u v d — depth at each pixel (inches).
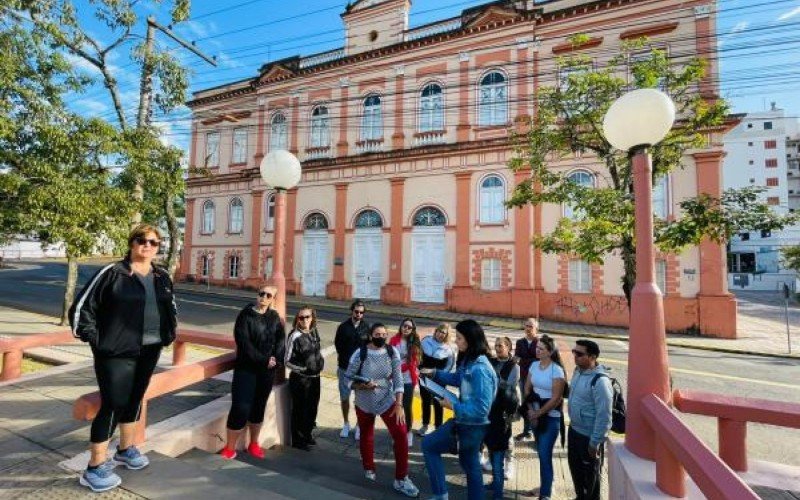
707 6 612.4
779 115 2058.3
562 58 357.4
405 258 773.3
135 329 117.2
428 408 223.0
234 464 143.6
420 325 598.2
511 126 714.8
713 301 571.5
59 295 675.4
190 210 1038.4
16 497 108.6
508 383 167.6
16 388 196.9
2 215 289.6
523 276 678.5
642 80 294.2
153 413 175.3
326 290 836.0
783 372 386.9
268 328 167.2
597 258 259.6
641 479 102.5
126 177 342.3
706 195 234.2
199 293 850.8
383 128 823.7
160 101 386.9
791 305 1032.8
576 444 148.7
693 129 297.1
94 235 306.5
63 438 143.6
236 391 161.2
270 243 914.1
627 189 276.4
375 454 198.2
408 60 810.2
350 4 889.5
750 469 135.5
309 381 194.7
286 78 927.0
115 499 109.3
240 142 992.9
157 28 382.9
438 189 760.3
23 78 307.3
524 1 737.6
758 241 1744.6
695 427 242.4
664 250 244.8
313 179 874.8
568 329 594.2
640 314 117.5
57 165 298.7
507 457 181.5
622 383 335.9
